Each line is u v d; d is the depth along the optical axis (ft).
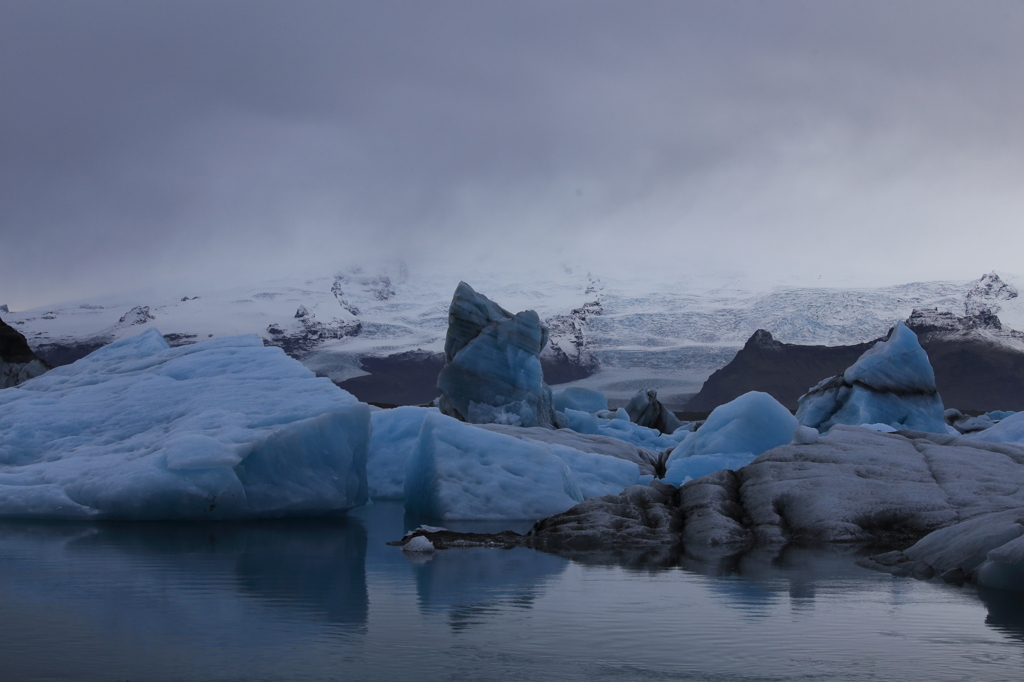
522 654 14.97
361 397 622.13
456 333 85.87
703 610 18.98
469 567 25.26
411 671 13.79
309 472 41.60
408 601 19.70
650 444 88.63
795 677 13.78
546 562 26.50
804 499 34.06
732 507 34.88
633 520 33.78
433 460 43.50
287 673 13.56
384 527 37.01
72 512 37.52
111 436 42.75
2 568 24.30
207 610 18.42
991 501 32.40
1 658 14.33
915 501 33.19
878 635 16.63
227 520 38.73
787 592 21.34
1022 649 15.66
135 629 16.52
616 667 14.19
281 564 25.43
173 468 37.11
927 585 22.40
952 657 15.07
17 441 42.83
